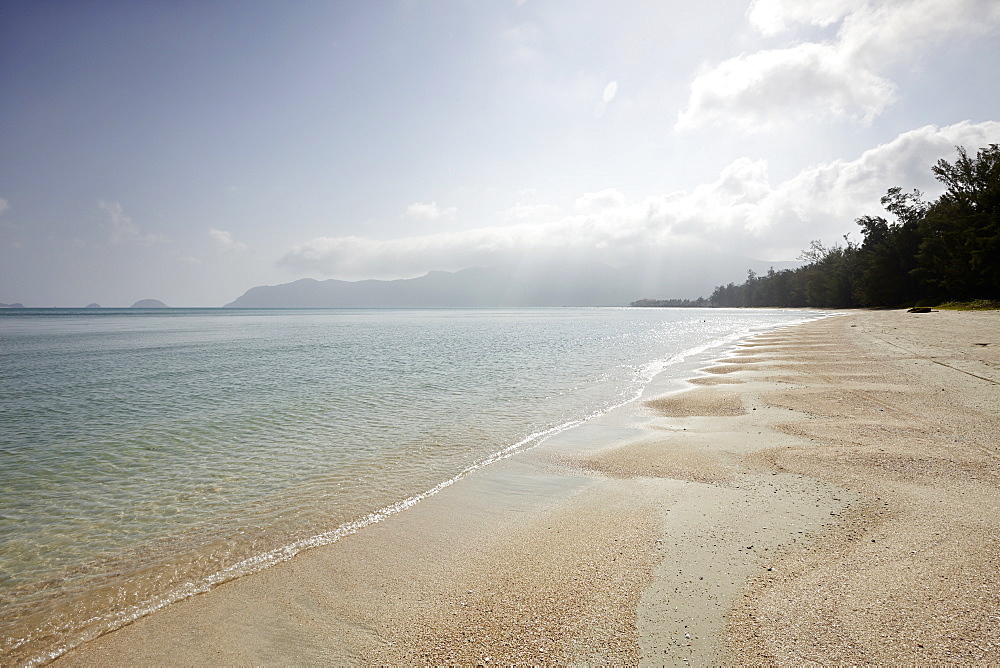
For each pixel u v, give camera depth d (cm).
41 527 766
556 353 3306
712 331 5541
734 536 633
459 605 517
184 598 564
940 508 664
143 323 9756
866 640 410
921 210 8544
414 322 10088
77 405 1697
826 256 13612
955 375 1677
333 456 1093
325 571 606
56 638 498
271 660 446
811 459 916
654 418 1367
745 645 418
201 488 918
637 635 444
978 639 399
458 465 1016
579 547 634
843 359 2317
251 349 3803
